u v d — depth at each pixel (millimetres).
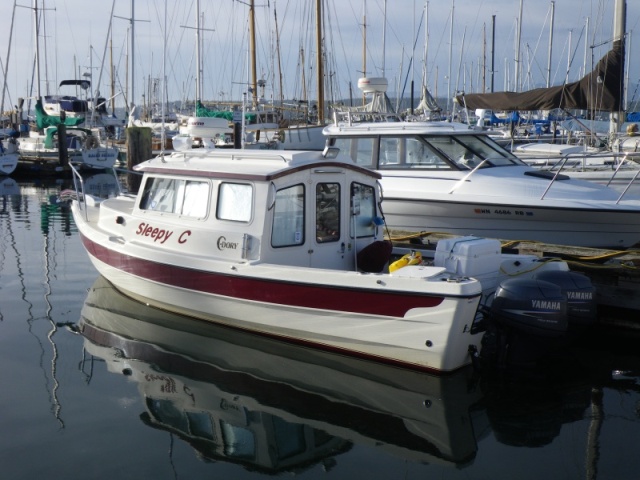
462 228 11336
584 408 6023
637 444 5332
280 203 7441
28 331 7895
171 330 7945
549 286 6648
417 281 6293
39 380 6457
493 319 6680
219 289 7621
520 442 5363
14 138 27781
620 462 5027
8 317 8422
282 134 23500
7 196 21219
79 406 5895
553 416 5848
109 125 34906
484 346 6727
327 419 5734
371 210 8289
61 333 7836
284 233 7512
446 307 6176
